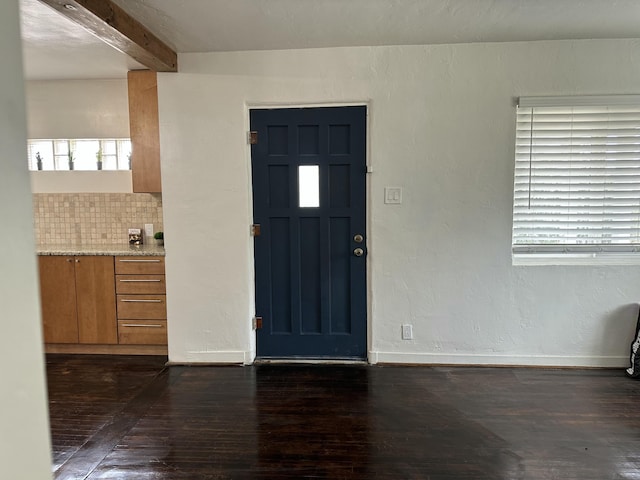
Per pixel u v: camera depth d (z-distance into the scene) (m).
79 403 2.86
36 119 4.19
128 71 3.65
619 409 2.70
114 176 4.21
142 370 3.39
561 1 2.48
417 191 3.31
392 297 3.40
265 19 2.69
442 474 2.11
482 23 2.80
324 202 3.40
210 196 3.40
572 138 3.27
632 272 3.24
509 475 2.09
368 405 2.78
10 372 1.28
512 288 3.33
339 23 2.77
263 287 3.51
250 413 2.70
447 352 3.41
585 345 3.32
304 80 3.28
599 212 3.33
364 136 3.32
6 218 1.26
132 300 3.63
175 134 3.37
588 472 2.11
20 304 1.31
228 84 3.32
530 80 3.18
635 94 3.14
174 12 2.55
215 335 3.49
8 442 1.27
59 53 3.29
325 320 3.49
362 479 2.08
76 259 3.62
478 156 3.26
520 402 2.80
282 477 2.10
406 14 2.64
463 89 3.22
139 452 2.31
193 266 3.46
